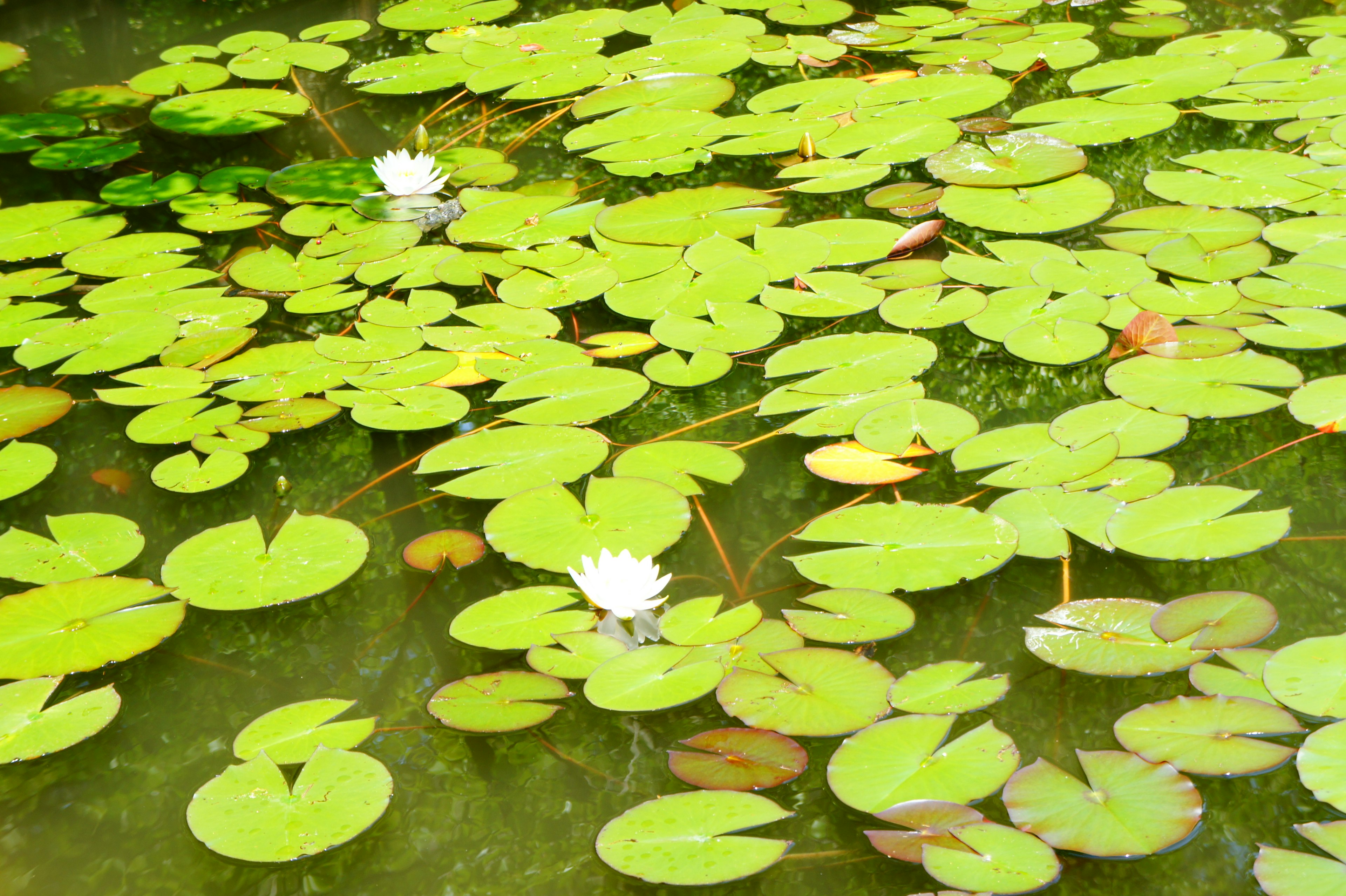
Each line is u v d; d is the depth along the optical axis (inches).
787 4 274.7
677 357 182.7
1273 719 162.1
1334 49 223.1
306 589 170.1
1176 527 169.8
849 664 165.5
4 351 185.8
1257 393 176.7
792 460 176.9
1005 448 175.0
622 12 274.5
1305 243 188.2
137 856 161.8
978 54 233.9
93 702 166.1
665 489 174.1
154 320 188.1
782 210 196.2
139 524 175.0
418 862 161.3
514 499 173.9
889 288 187.8
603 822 162.1
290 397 181.3
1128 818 159.6
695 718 165.0
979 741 162.6
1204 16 250.8
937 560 169.2
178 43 263.6
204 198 201.3
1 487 176.6
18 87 240.5
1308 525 171.2
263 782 162.4
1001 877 157.9
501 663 167.8
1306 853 159.5
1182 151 200.7
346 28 267.7
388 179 199.5
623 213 196.7
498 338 185.2
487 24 271.1
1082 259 188.7
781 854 159.3
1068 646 165.6
